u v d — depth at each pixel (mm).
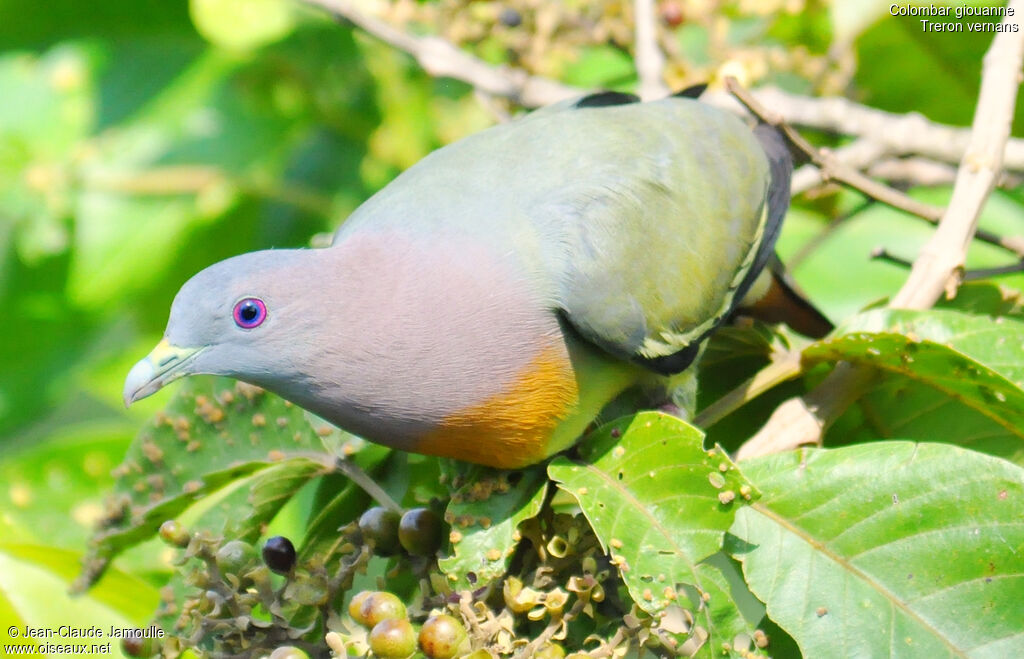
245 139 10422
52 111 10359
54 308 10438
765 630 6188
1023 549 5789
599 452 6273
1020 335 6746
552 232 6902
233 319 6465
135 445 7051
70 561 7230
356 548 6148
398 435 6750
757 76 9477
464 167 7215
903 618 5797
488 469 6930
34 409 10562
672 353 7277
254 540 7051
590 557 5750
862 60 9914
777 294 8445
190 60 10562
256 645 5613
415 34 10602
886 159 9719
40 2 10414
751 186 8039
